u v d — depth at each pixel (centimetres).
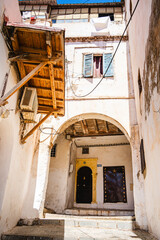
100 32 965
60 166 1045
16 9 457
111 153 1207
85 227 582
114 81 821
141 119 607
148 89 456
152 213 469
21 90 508
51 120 770
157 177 399
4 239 420
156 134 394
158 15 334
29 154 648
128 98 772
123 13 1041
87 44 935
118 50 896
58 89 525
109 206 1082
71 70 873
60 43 406
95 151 1234
